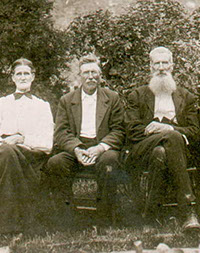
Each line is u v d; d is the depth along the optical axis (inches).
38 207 174.6
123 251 144.8
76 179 196.9
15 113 181.5
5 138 174.7
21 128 179.5
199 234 157.6
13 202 160.6
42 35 296.4
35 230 168.2
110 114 184.7
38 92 288.0
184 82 273.0
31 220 165.8
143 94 188.1
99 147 175.5
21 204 162.6
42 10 306.0
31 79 186.5
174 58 276.8
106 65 285.3
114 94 188.2
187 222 159.8
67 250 148.3
